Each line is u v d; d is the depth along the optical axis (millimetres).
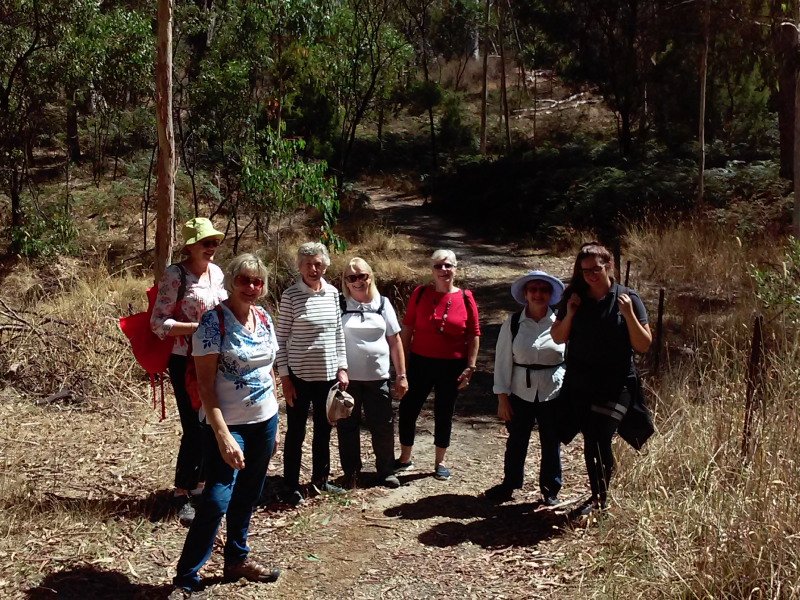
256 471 4504
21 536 4945
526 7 25359
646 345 4770
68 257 15062
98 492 5684
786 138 18406
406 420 6242
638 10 24219
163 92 8859
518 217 19312
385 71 21891
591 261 4754
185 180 19047
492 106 38125
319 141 22500
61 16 16094
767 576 3932
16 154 17141
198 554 4340
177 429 7016
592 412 4938
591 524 4980
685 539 4340
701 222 14906
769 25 20438
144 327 5332
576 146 24844
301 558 4867
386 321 5941
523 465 5633
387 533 5191
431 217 21906
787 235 13641
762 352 5629
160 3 8680
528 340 5445
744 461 4930
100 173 23375
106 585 4469
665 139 25125
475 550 4930
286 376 5637
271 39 16234
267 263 13656
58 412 7355
